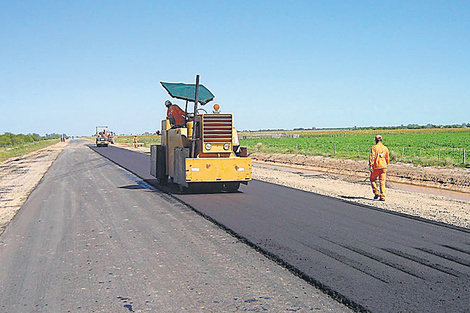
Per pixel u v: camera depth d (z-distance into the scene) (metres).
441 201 13.04
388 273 6.16
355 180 19.17
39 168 28.73
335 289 5.55
